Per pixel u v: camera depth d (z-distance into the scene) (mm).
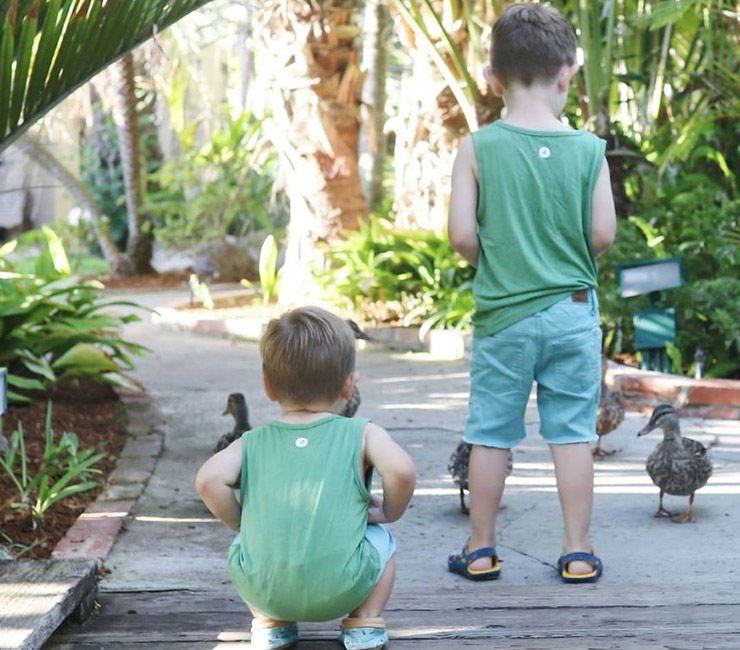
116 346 8344
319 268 12062
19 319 7562
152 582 4434
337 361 3637
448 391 8617
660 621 3873
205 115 19750
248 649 3664
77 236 21703
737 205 9422
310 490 3508
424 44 11086
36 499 5523
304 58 11992
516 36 4398
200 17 19328
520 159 4379
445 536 5129
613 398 6445
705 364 8500
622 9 11023
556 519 5340
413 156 11742
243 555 3521
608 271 9039
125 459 6500
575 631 3779
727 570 4547
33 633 3359
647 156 10805
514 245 4387
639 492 5793
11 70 4602
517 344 4387
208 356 10602
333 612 3498
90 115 18516
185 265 20016
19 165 18094
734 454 6555
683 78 11086
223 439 5594
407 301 11281
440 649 3635
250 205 17984
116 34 4695
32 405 7641
